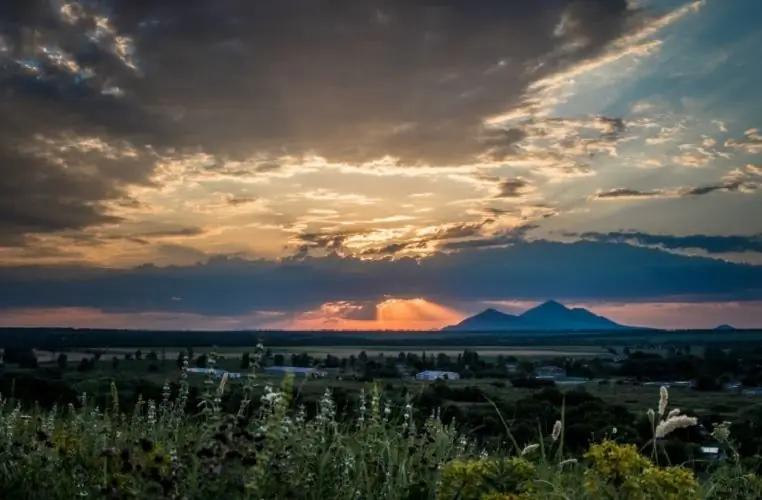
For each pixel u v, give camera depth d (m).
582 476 4.71
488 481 3.99
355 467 4.87
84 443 5.13
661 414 4.71
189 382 5.75
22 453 4.91
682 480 4.00
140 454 4.40
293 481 4.23
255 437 4.23
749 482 4.90
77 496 4.34
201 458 4.23
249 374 4.87
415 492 4.37
